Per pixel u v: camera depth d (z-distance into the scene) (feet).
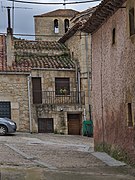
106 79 44.09
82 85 82.79
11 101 78.07
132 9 34.42
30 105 79.00
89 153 45.37
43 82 82.28
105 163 36.88
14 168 32.37
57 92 83.10
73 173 30.96
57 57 90.89
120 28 38.06
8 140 60.13
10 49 82.38
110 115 42.55
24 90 79.00
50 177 29.07
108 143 43.52
